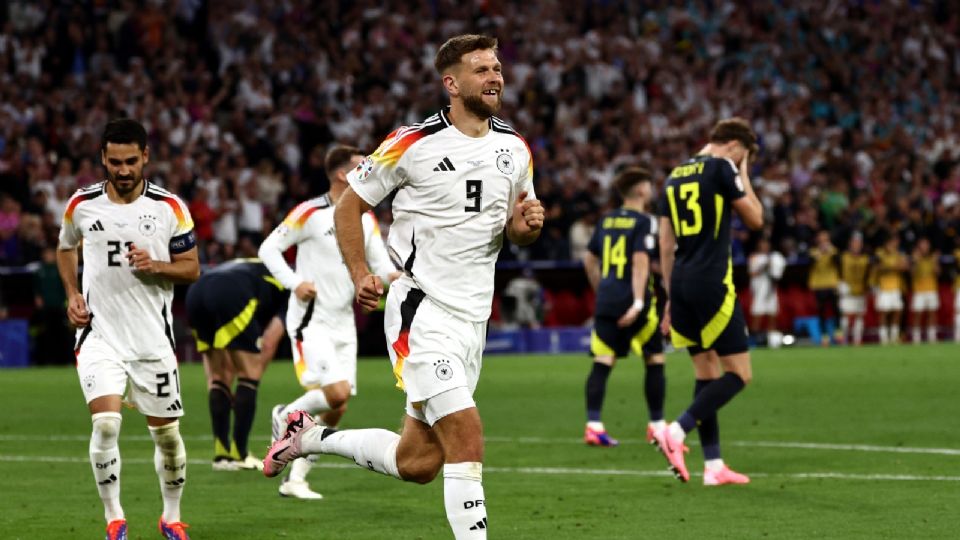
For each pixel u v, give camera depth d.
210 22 90.69
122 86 81.25
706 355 29.95
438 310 19.02
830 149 103.00
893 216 94.94
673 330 30.12
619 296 37.50
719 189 29.30
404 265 19.28
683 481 29.03
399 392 53.00
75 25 84.50
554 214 82.25
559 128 93.56
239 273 33.06
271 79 89.00
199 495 28.75
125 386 23.02
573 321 83.25
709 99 107.50
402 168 19.14
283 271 30.11
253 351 33.19
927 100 118.31
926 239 89.56
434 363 18.73
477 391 53.16
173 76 83.44
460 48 19.08
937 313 93.25
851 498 27.06
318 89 89.56
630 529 23.97
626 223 38.19
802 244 89.88
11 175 72.81
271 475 22.30
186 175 75.06
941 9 126.19
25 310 71.94
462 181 19.00
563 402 48.81
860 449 34.91
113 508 22.66
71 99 79.56
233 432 33.19
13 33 84.00
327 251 30.27
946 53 124.38
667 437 28.81
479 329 19.34
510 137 19.55
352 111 88.81
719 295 29.08
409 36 97.94
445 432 18.66
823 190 97.19
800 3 119.19
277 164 82.00
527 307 79.69
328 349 30.23
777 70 114.44
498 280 80.50
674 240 30.22
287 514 26.19
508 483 30.03
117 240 22.86
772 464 32.47
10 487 29.94
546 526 24.36
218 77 89.06
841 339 87.69
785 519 24.77
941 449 34.62
